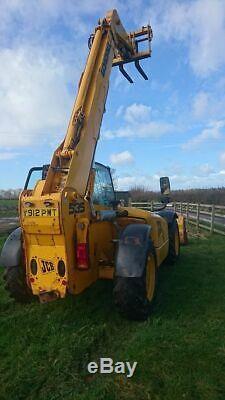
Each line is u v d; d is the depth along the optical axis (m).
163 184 6.78
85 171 4.53
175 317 4.41
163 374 3.14
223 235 12.48
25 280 4.75
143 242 4.41
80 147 4.45
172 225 7.48
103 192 5.55
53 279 4.06
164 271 6.82
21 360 3.46
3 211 32.28
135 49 6.30
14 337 3.99
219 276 6.41
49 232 3.96
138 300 4.20
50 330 4.10
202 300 5.03
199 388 2.93
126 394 2.90
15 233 4.95
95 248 4.45
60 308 4.77
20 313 4.67
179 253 8.23
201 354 3.45
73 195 4.11
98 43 5.14
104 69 5.12
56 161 4.39
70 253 4.05
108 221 5.00
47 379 3.13
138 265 4.19
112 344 3.77
